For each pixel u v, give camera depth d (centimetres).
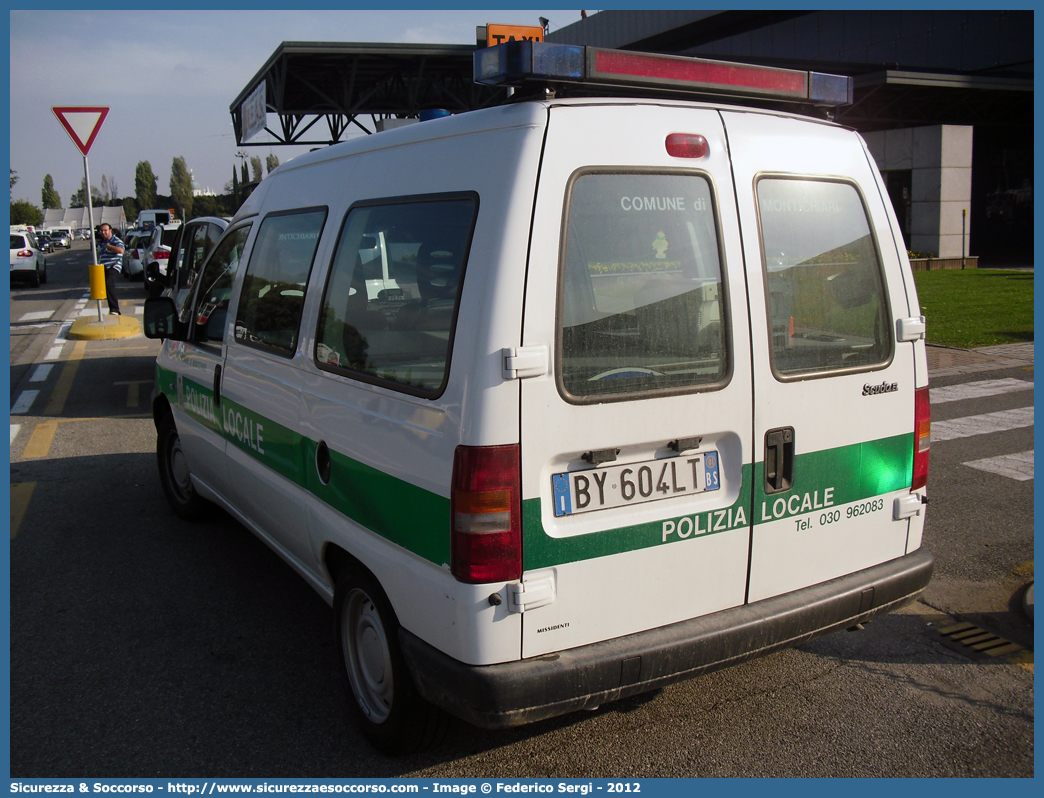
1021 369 1008
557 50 250
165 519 553
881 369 314
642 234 262
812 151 302
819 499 301
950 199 2384
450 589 248
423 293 268
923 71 2505
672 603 272
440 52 1691
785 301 290
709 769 298
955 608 422
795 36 3434
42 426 802
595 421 252
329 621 411
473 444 240
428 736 292
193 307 496
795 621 290
